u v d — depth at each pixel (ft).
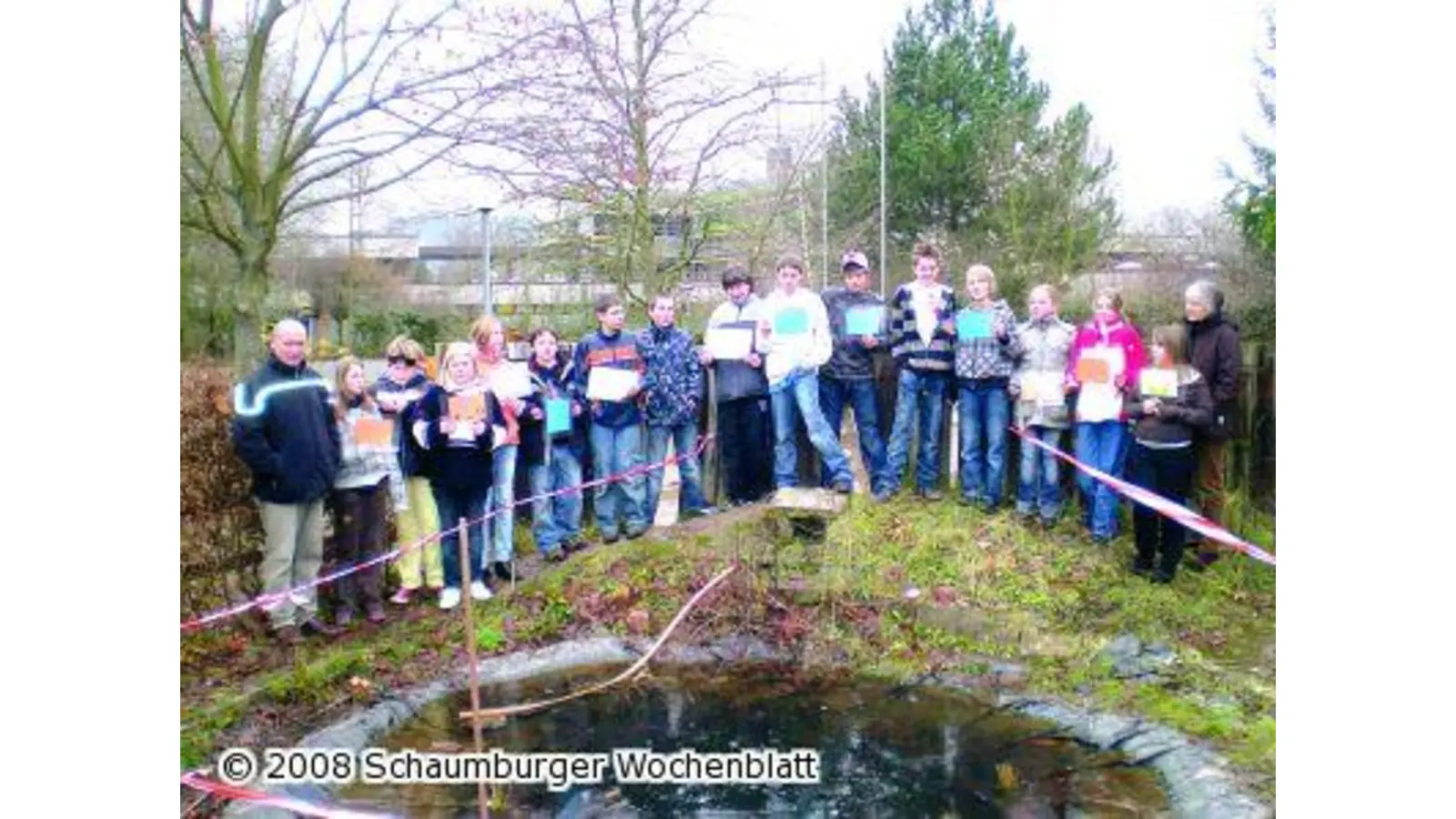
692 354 22.06
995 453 21.71
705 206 35.78
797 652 18.25
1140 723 15.02
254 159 22.62
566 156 28.76
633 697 16.69
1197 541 20.86
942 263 34.68
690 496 22.65
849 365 22.22
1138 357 20.25
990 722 15.64
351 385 18.61
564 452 21.77
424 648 18.11
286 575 17.29
